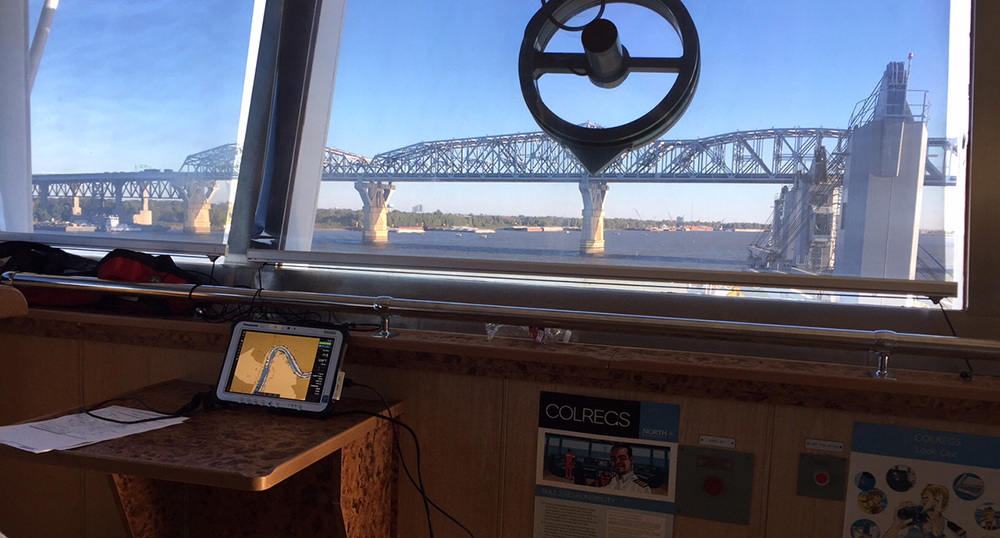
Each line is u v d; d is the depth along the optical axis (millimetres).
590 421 1696
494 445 1772
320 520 1858
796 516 1585
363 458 1649
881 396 1506
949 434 1482
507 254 1979
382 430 1739
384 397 1854
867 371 1567
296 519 1879
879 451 1526
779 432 1582
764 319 1766
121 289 1950
